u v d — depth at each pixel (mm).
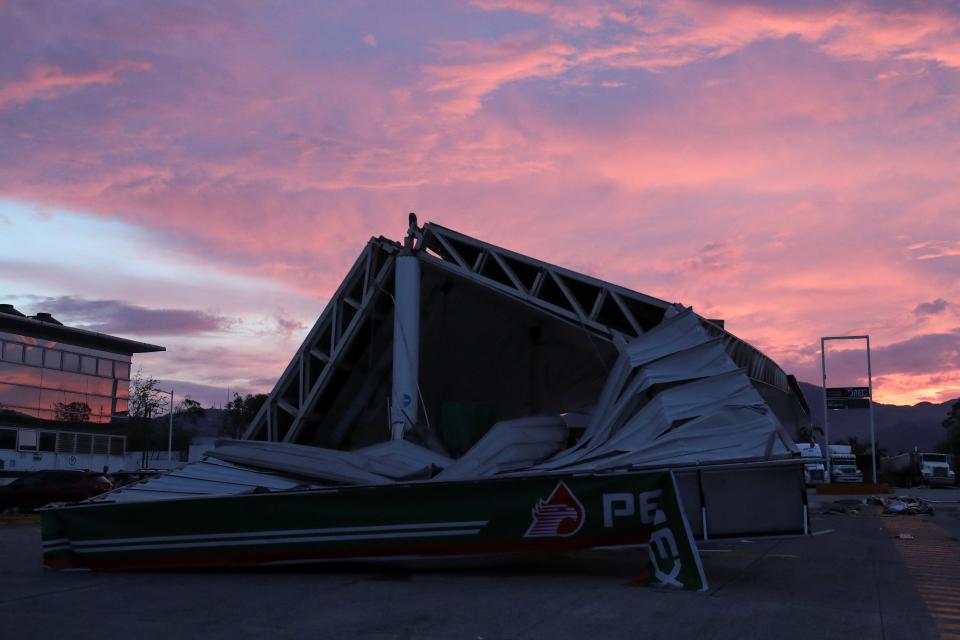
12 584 10602
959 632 7668
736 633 7508
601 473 10898
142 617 8234
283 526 11453
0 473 37750
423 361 22781
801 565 12961
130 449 75312
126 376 45750
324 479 14383
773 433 12594
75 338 42250
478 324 22109
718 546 16406
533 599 9242
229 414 93875
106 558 11773
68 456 41531
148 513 11789
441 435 19500
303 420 21359
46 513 11984
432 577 11102
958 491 56812
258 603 9047
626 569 11969
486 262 18891
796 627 7797
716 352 14203
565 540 10875
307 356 21109
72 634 7406
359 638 7246
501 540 11023
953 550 15500
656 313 16875
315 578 11039
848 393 50375
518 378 23828
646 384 13797
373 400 21844
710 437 12516
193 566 11602
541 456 15117
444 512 11203
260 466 14844
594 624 7855
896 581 11086
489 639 7227
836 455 57656
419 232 19375
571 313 17469
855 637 7414
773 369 21703
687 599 9273
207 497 11672
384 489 11320
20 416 39062
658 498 10656
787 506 10992
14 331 39094
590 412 27906
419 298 19359
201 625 7824
